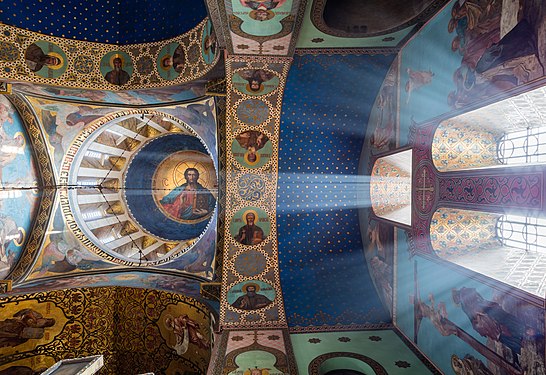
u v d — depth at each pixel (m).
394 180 11.53
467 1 6.97
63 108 11.98
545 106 6.34
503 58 5.99
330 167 12.59
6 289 11.30
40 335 12.76
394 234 10.78
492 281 6.71
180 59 11.28
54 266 12.56
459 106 7.27
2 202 11.27
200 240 13.11
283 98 11.39
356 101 11.59
